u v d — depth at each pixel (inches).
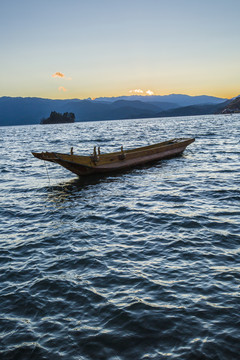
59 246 334.6
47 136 3056.1
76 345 181.3
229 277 248.1
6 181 743.1
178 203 474.9
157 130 3024.1
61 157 643.5
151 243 326.6
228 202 466.0
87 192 585.3
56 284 252.2
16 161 1120.2
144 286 241.4
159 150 904.3
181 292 230.1
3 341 188.1
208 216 404.5
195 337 182.4
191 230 358.0
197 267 268.2
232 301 215.2
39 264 292.5
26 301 229.6
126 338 185.0
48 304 224.7
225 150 1112.2
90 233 368.5
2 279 267.0
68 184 668.1
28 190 631.2
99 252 311.3
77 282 253.8
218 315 200.8
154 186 602.2
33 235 374.0
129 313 208.1
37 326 200.7
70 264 288.2
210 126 3233.3
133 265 278.5
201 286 236.7
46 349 179.5
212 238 331.0
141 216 420.5
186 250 304.0
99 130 3978.8
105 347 178.7
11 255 317.7
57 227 398.9
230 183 588.1
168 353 171.5
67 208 484.7
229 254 290.5
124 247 320.5
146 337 185.0
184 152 1114.7
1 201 550.0
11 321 207.3
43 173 834.2
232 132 2075.5
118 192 570.9
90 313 211.3
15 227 409.4
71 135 3006.9
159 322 197.3
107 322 200.7
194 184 598.2
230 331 185.3
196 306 211.6
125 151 885.2
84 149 1457.9
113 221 408.5
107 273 265.9
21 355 175.6
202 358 166.2
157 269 268.4
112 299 226.2
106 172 747.4
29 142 2226.9
